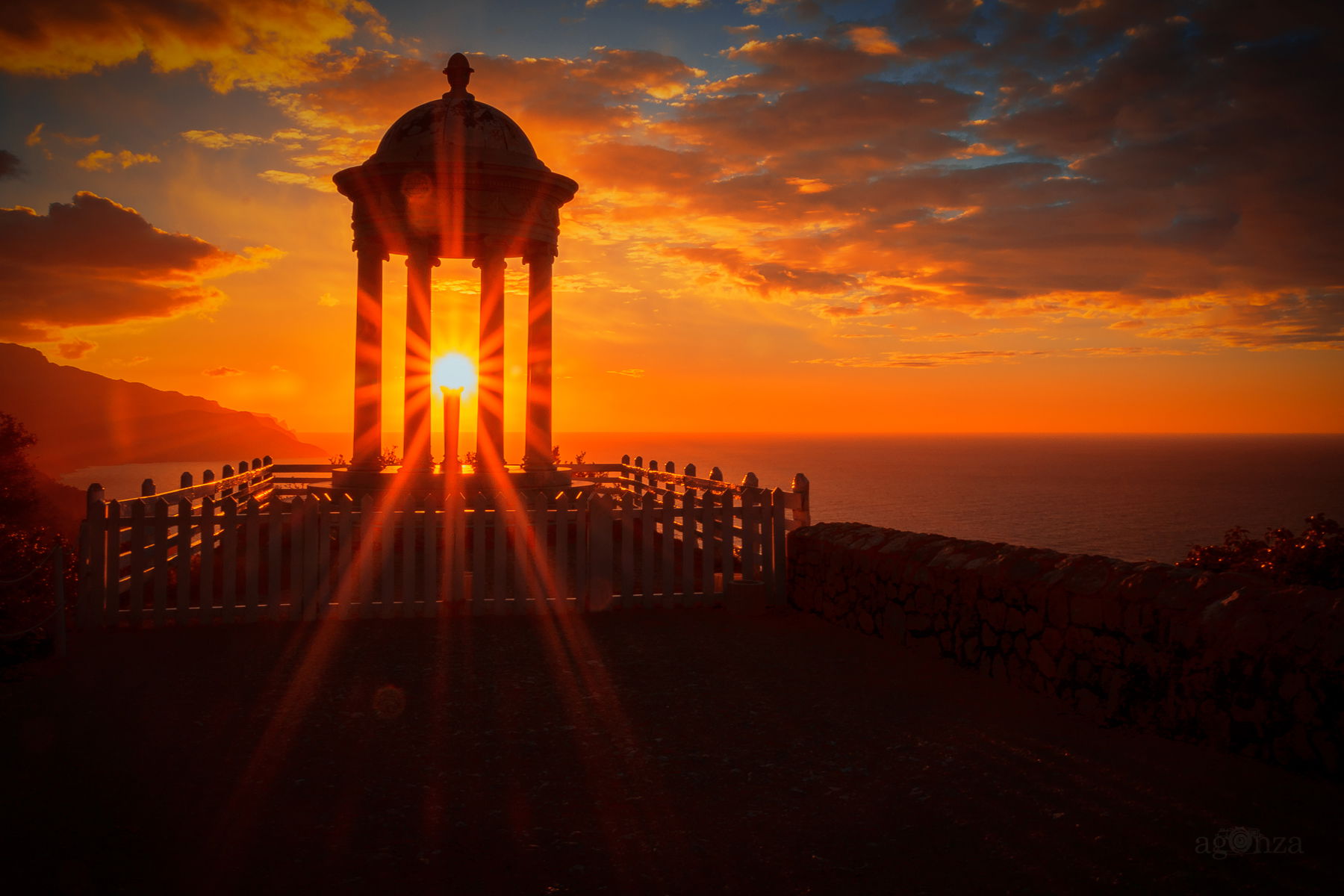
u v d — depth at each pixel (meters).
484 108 13.63
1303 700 4.27
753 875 3.48
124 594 9.58
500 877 3.46
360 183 13.29
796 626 8.41
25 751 4.87
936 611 7.03
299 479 16.09
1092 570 5.70
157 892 3.31
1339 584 6.13
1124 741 4.95
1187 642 4.85
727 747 5.00
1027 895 3.27
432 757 4.84
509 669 6.78
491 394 13.98
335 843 3.75
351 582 8.73
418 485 13.16
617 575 10.74
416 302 13.75
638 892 3.34
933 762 4.71
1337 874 3.33
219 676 6.54
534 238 13.71
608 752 4.93
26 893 3.28
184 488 10.73
